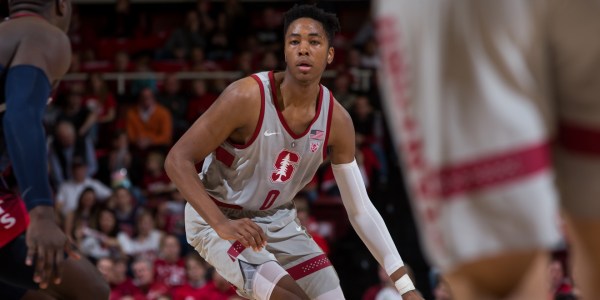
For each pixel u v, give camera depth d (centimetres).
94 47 3512
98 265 2059
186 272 2152
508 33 309
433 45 315
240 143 861
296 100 850
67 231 2219
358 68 3048
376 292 2141
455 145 312
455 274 331
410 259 2709
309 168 895
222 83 3006
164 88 2983
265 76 856
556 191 343
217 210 806
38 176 596
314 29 836
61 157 2564
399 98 324
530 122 310
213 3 3666
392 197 2841
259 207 903
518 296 321
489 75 310
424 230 331
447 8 313
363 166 2773
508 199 307
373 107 2969
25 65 644
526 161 307
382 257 912
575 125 328
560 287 1669
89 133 2683
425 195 323
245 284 868
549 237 309
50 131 2603
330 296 914
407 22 319
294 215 938
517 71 311
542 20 312
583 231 342
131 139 2841
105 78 3122
